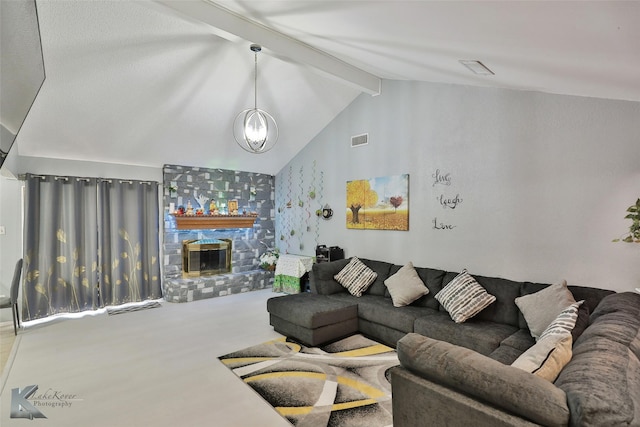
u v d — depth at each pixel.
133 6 3.23
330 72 4.28
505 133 3.73
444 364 1.67
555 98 3.37
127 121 4.64
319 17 2.64
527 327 3.14
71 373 3.14
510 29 1.70
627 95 2.66
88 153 5.00
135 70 3.94
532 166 3.53
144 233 5.61
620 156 2.97
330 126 5.88
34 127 4.27
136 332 4.21
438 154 4.36
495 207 3.82
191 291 5.73
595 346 1.64
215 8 3.15
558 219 3.35
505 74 2.85
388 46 2.92
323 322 3.76
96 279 5.15
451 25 1.93
